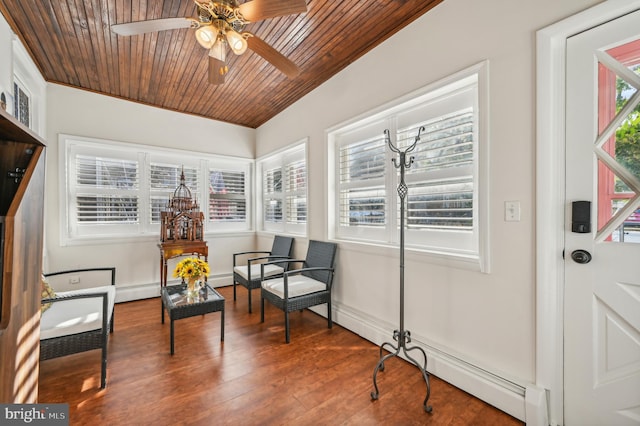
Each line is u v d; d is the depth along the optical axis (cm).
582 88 143
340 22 220
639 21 127
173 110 406
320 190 325
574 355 148
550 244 150
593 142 141
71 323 182
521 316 159
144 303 360
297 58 270
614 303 137
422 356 207
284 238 385
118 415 160
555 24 145
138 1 197
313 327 286
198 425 153
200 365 213
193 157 428
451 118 203
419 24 213
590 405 143
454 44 190
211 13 158
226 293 408
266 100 370
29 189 117
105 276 355
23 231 112
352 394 179
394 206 248
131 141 374
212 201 448
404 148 238
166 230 362
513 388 159
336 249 297
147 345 245
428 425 153
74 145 341
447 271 196
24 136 116
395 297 235
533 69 153
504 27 165
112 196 366
